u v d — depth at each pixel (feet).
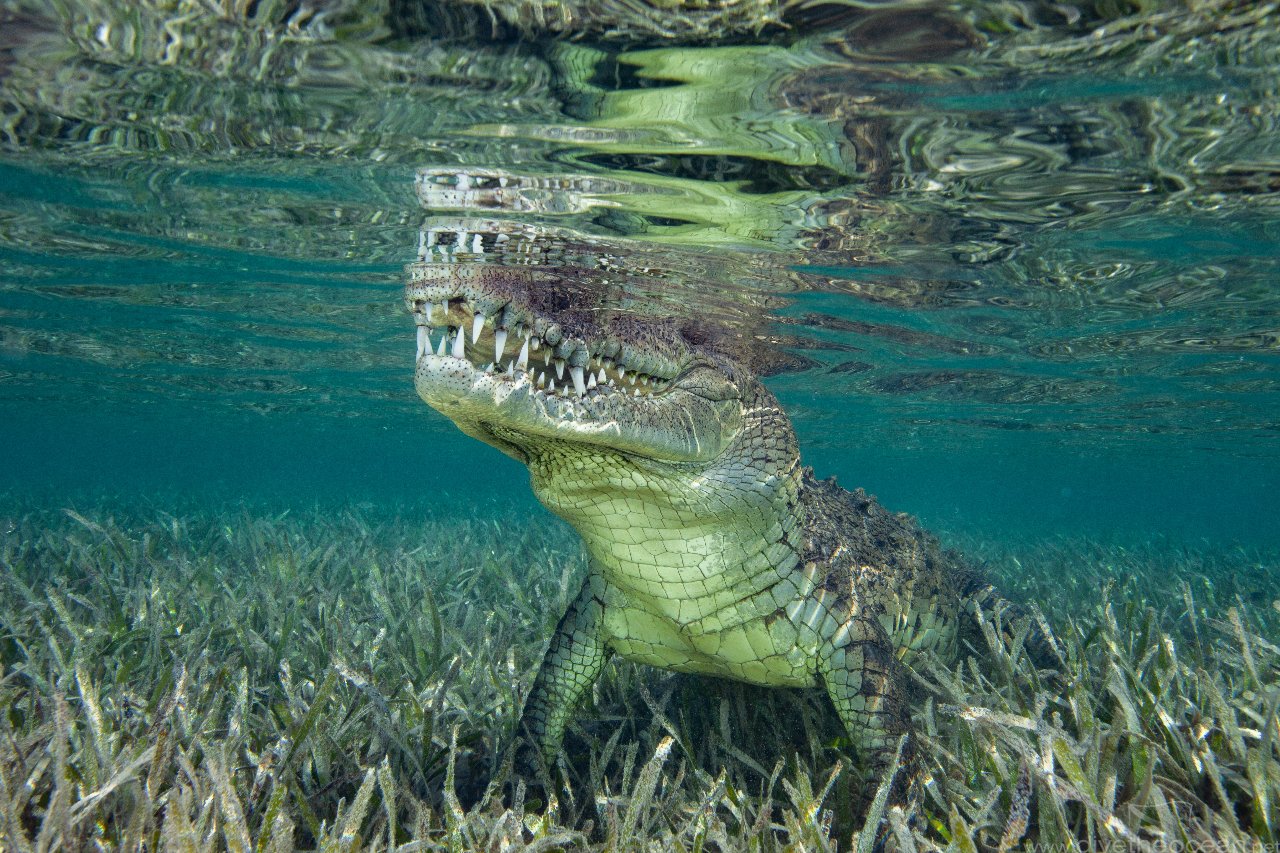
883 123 3.57
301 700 2.91
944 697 3.43
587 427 2.33
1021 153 3.85
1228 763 2.37
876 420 16.49
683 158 3.93
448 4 2.83
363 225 5.55
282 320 9.62
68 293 8.66
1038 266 5.75
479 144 3.90
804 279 6.00
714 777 2.88
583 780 2.84
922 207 4.57
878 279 6.06
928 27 2.84
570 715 3.09
